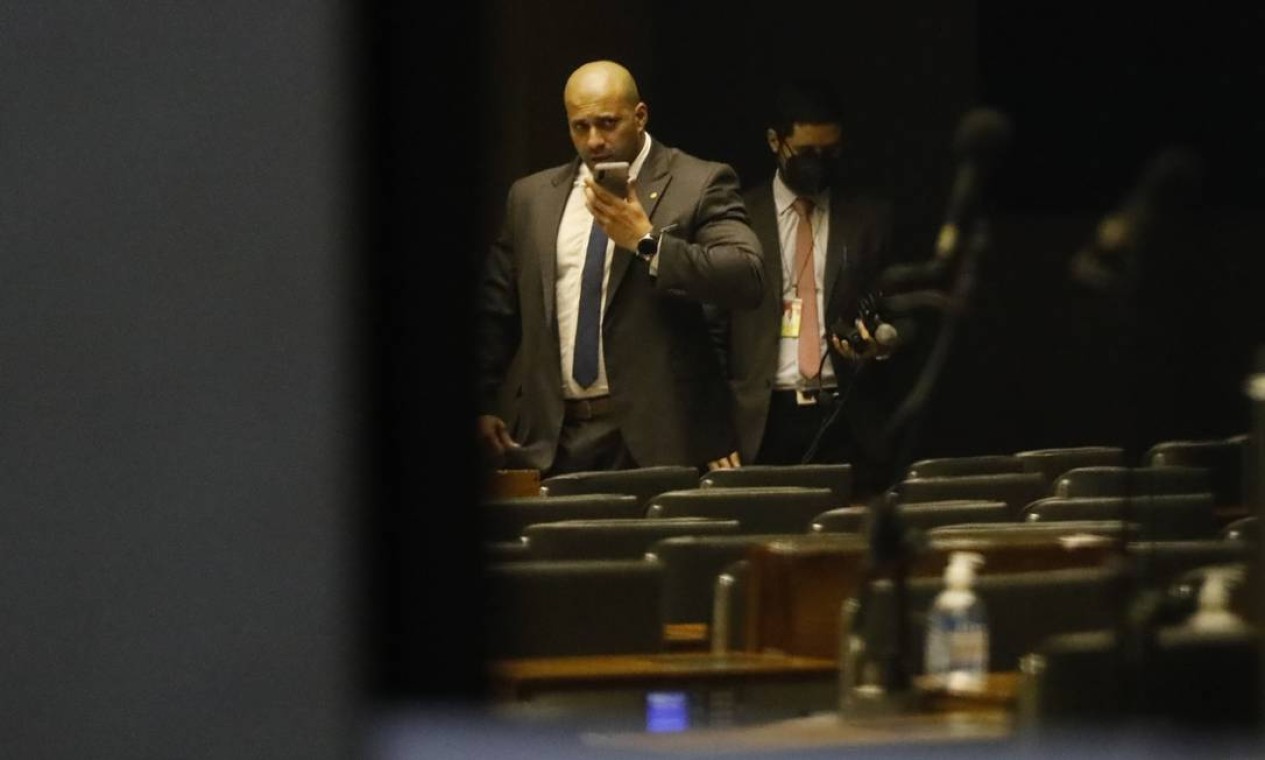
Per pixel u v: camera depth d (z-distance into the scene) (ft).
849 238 85.51
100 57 47.09
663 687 51.88
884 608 49.03
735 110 126.82
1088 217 120.47
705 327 79.10
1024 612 49.88
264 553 48.37
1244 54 119.14
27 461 47.83
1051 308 119.55
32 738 48.21
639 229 75.41
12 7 46.83
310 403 48.29
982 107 122.93
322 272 48.14
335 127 48.11
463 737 52.11
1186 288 105.70
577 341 79.30
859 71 125.39
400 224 62.54
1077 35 121.49
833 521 62.75
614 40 124.77
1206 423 104.47
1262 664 43.29
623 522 59.00
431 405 62.80
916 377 85.71
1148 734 42.57
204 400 47.93
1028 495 75.56
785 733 46.32
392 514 59.47
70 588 48.01
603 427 79.36
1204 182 118.42
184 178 47.44
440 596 57.82
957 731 44.62
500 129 119.34
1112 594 49.52
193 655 48.32
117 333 47.62
